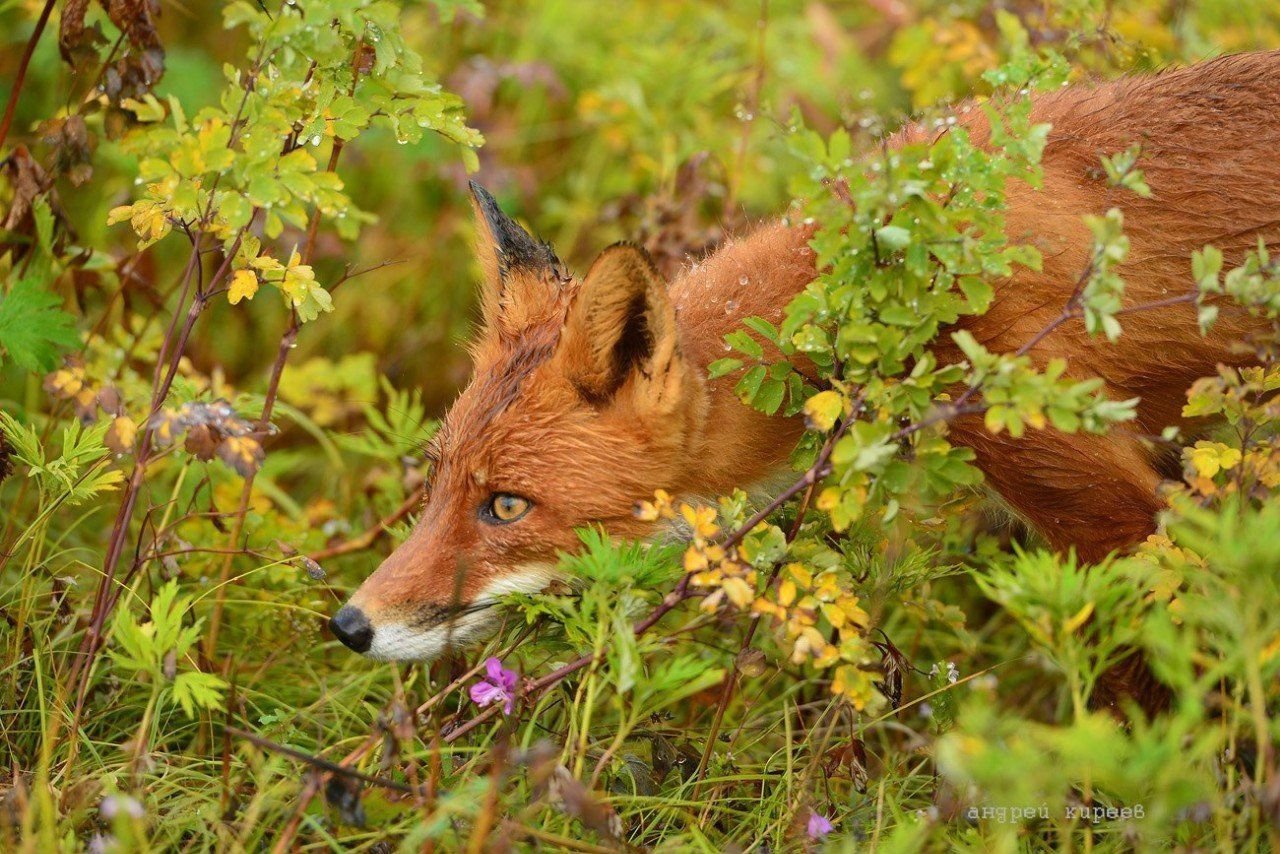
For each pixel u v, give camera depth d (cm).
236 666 771
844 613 650
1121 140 783
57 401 913
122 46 913
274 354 1290
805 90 1333
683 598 675
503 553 759
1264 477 642
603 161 1409
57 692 729
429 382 1291
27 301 823
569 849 634
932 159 631
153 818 646
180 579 882
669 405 729
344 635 743
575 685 744
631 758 741
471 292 1322
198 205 702
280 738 760
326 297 723
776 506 657
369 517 1002
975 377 604
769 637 826
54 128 835
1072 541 766
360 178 1367
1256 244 763
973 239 638
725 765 767
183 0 1381
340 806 610
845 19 1533
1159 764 521
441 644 752
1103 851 663
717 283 808
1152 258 762
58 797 650
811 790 736
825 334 670
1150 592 676
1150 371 774
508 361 794
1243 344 667
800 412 761
